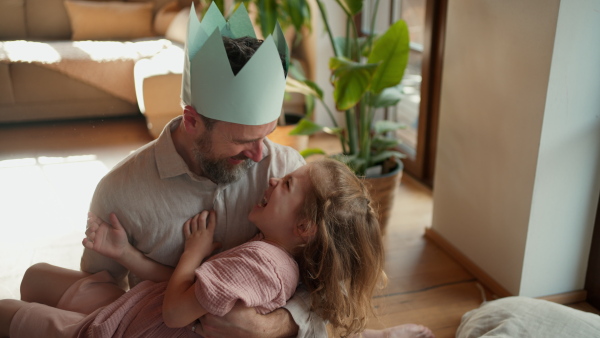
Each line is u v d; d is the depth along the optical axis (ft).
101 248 4.13
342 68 6.83
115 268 4.70
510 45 6.25
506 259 6.78
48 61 8.27
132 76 8.84
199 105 3.74
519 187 6.39
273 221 4.12
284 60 3.95
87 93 8.69
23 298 4.79
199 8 12.62
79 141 8.51
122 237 4.14
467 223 7.50
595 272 6.66
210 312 3.68
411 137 10.79
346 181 4.18
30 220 7.55
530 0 5.88
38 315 4.26
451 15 7.25
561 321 5.50
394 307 6.74
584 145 6.16
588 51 5.75
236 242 4.36
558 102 5.88
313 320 4.10
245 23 4.22
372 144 8.33
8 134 8.28
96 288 4.52
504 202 6.68
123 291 4.59
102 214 4.22
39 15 11.32
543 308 5.71
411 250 8.04
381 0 11.21
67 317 4.25
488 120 6.78
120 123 8.73
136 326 4.05
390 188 7.72
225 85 3.60
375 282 4.37
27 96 8.20
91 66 9.03
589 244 6.65
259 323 3.82
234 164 3.99
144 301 4.15
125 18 12.24
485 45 6.68
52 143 8.29
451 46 7.32
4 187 7.97
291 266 4.05
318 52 12.19
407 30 7.14
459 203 7.62
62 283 4.65
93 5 12.15
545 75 5.79
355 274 4.25
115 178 4.19
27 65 8.38
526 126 6.16
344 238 4.09
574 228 6.52
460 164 7.47
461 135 7.36
